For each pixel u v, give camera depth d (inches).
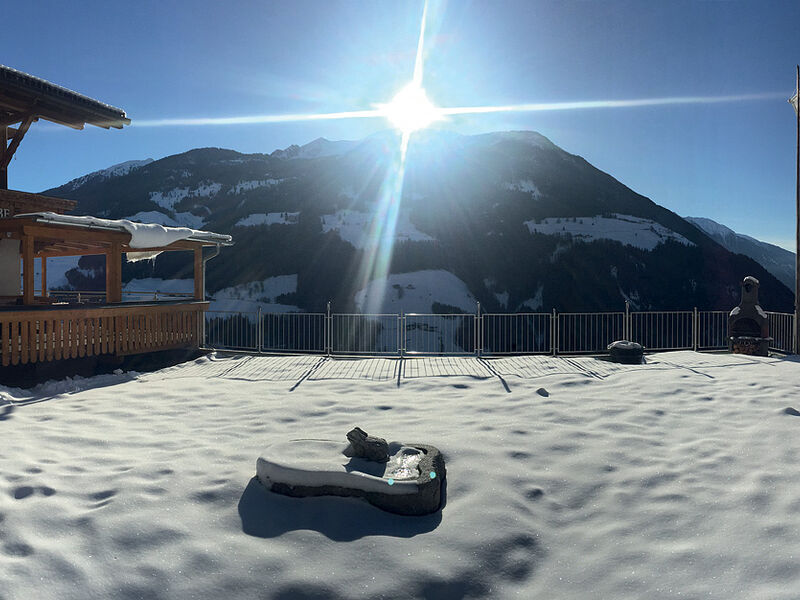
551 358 502.9
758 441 254.4
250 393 364.8
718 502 192.9
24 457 233.0
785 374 414.6
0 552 155.8
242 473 213.6
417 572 152.9
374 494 187.5
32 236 450.6
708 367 451.2
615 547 168.6
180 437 264.8
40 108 579.2
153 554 157.2
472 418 297.1
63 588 141.5
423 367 458.3
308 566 154.4
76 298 991.0
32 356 427.8
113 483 201.0
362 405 327.9
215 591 142.8
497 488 204.5
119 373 461.1
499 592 150.4
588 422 287.4
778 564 151.3
